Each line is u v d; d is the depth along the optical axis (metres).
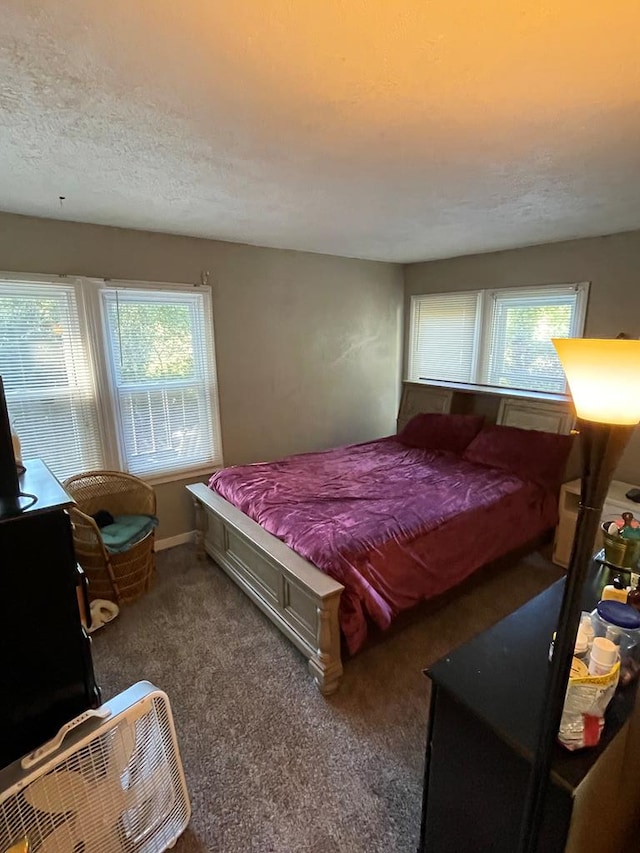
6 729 1.31
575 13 0.97
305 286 3.98
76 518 2.59
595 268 3.27
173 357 3.35
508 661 1.20
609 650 1.02
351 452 3.82
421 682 2.12
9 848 0.94
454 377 4.37
